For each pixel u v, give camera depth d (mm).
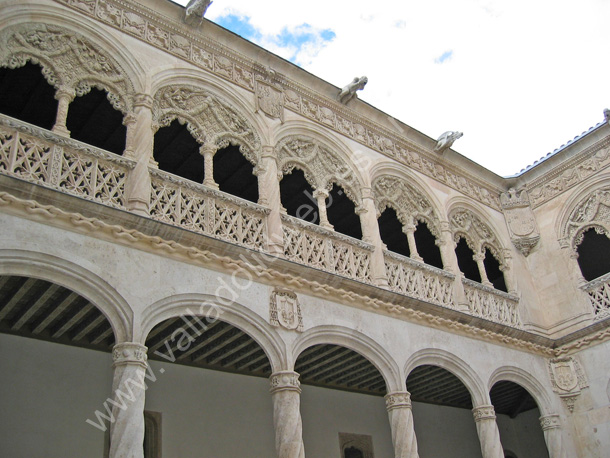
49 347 10367
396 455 10930
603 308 15461
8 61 9461
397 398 11289
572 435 14773
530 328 15734
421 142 16156
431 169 16109
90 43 10617
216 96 12062
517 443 18375
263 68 13195
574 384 15141
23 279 8602
